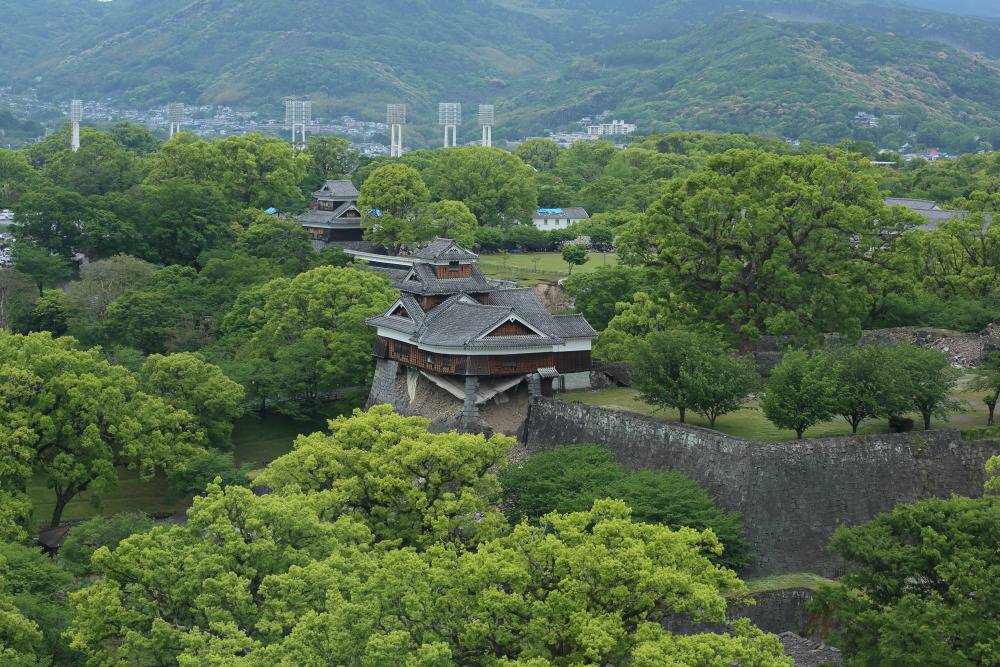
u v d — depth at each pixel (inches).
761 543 3002.0
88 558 2920.8
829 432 3390.7
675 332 3646.7
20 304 6122.1
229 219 7632.9
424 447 2829.7
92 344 5561.0
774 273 4210.1
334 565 2108.8
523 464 3356.3
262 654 1828.2
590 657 1898.4
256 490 3727.9
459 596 2016.5
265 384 4690.0
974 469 3238.2
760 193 4404.5
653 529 2188.7
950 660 2023.9
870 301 4643.2
